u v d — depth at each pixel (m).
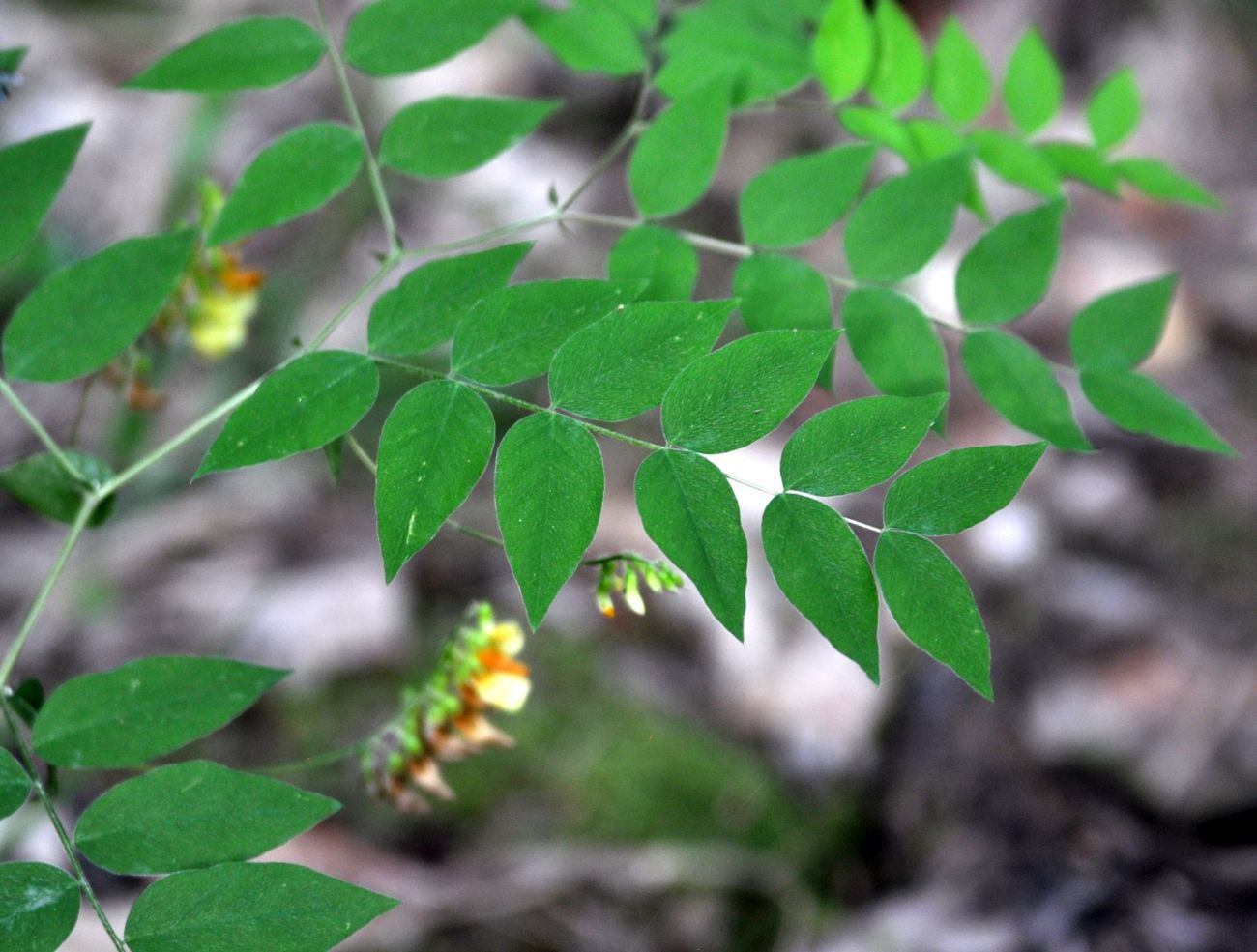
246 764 1.09
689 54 0.68
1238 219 1.79
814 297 0.64
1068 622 1.32
